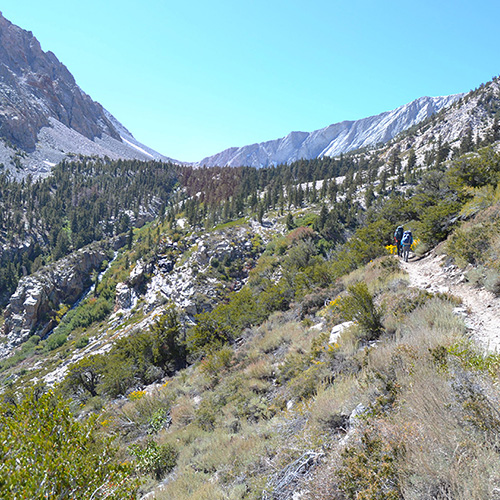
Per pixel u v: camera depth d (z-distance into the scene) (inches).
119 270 3363.7
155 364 844.0
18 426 127.9
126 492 137.6
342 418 189.5
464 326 238.1
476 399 112.7
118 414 472.7
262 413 298.4
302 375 304.0
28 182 5743.1
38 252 4165.8
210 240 2608.3
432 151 4303.6
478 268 327.3
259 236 2731.3
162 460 282.8
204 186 5797.2
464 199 565.9
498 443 95.7
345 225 2458.2
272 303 769.6
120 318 2458.2
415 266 484.4
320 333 395.9
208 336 802.2
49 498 113.0
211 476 227.8
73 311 3065.9
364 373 217.6
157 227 3841.0
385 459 113.8
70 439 135.8
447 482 91.6
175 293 2210.9
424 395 136.1
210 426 328.2
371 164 5388.8
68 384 895.7
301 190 3964.1
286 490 154.5
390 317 306.5
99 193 5782.5
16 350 2716.5
